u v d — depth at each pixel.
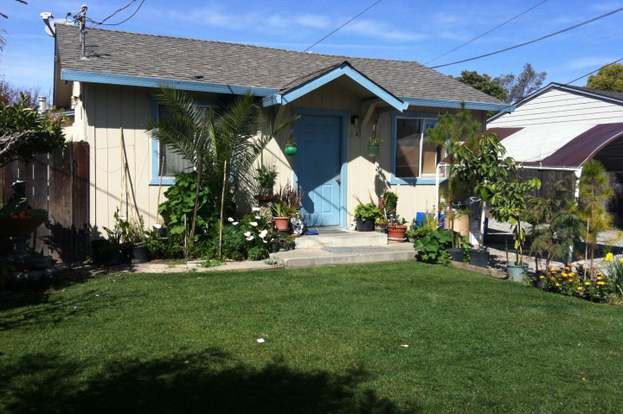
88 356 5.00
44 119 8.00
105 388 4.34
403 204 12.84
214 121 9.94
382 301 7.31
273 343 5.52
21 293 7.20
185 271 8.70
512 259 11.83
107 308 6.56
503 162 10.12
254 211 10.38
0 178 8.75
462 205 11.91
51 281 7.78
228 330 5.88
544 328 6.41
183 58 11.77
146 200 10.27
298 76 12.00
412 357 5.28
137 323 6.02
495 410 4.24
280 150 11.48
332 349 5.41
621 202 17.98
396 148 12.75
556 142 14.39
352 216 12.31
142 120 10.16
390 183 12.67
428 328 6.21
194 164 9.81
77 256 9.36
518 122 21.56
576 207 8.66
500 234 15.96
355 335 5.87
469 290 8.14
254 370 4.80
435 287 8.24
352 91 11.90
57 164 9.14
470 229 12.70
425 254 10.22
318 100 11.76
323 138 12.05
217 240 9.65
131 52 11.27
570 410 4.29
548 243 8.67
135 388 4.35
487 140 9.95
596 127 14.69
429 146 13.16
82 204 9.38
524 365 5.20
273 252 10.06
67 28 12.16
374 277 8.77
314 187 12.02
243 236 9.75
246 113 9.71
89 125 9.71
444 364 5.14
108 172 9.88
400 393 4.46
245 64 12.38
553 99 20.09
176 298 7.09
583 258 12.00
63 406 4.01
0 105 7.56
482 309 7.12
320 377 4.71
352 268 9.46
